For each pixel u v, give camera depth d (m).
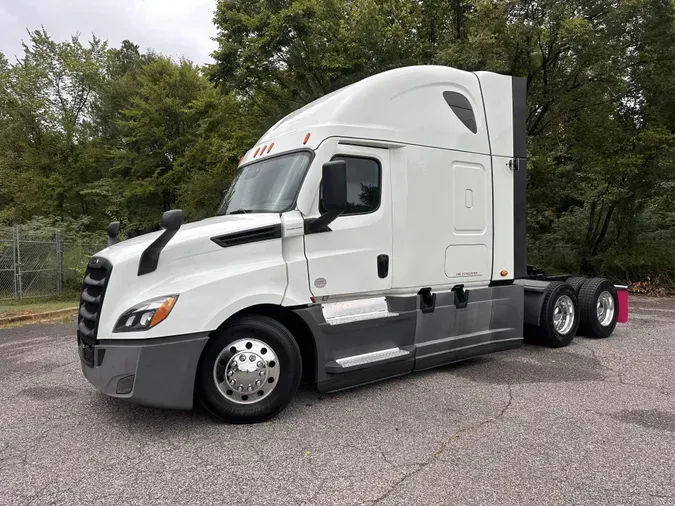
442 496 3.03
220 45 17.22
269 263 4.39
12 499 3.07
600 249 16.75
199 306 4.02
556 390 5.10
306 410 4.59
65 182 27.53
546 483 3.18
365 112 5.07
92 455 3.71
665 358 6.43
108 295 3.96
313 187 4.69
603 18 13.94
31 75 27.80
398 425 4.20
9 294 14.20
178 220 4.05
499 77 6.33
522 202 6.47
